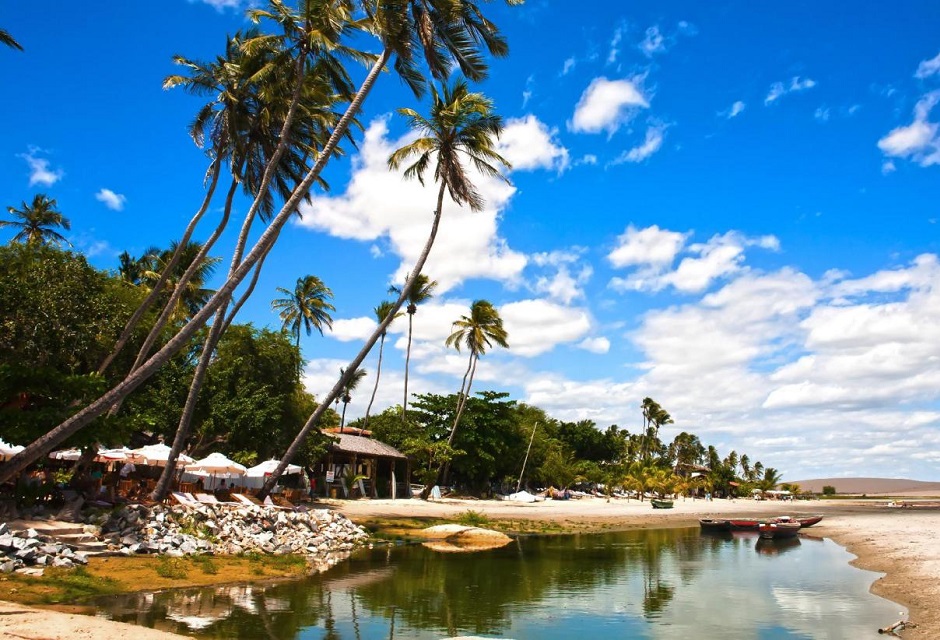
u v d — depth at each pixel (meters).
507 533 36.25
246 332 40.94
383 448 57.56
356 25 21.88
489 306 63.12
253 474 32.12
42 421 14.85
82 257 25.39
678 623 13.77
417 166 35.69
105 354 25.41
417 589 17.28
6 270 22.86
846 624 13.68
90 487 22.66
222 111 27.20
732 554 27.62
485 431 65.31
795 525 34.75
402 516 39.34
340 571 20.19
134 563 17.31
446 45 23.06
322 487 49.44
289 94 26.67
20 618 9.62
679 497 107.44
